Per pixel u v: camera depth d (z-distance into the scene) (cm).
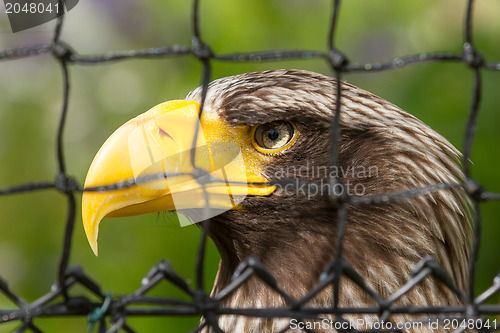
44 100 976
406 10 845
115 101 948
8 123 965
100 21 929
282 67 852
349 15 845
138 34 933
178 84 910
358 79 855
